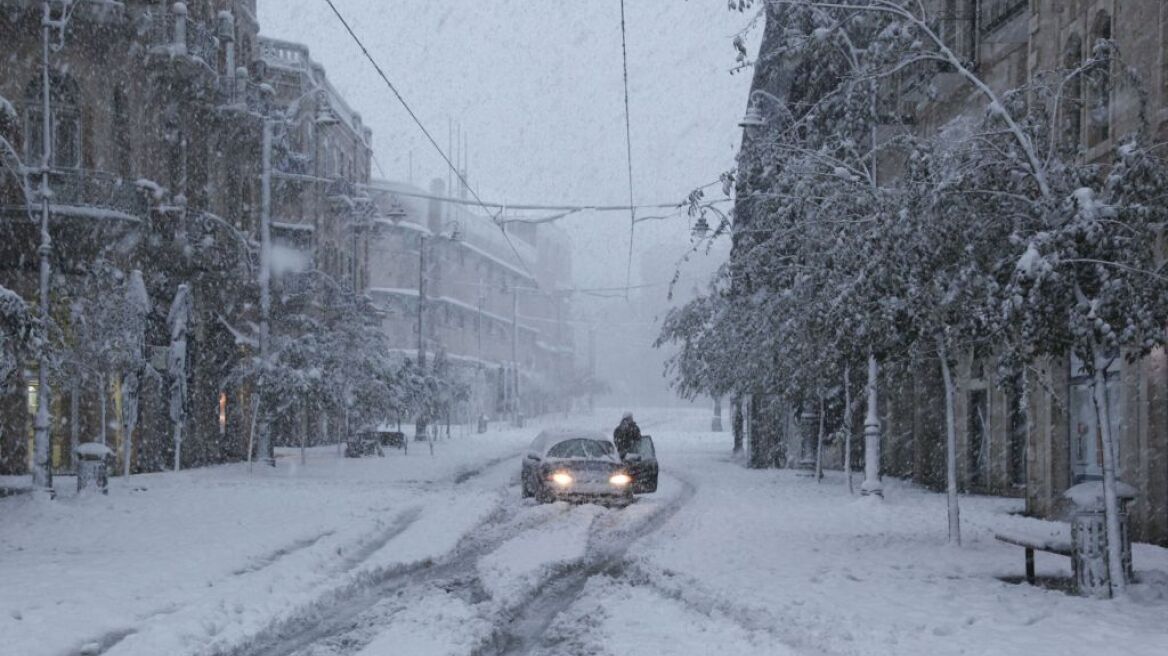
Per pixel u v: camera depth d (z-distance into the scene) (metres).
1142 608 10.98
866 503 22.92
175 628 9.54
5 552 15.16
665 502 24.56
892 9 14.77
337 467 36.38
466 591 12.34
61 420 31.64
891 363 18.34
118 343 28.55
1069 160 14.12
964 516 21.17
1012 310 11.76
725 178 17.88
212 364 38.81
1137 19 17.25
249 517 19.78
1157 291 11.88
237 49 40.75
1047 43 20.41
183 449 36.00
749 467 39.12
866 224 15.62
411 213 96.06
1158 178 12.02
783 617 10.28
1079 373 19.98
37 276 30.27
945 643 9.06
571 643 9.48
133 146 32.22
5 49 30.00
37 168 29.34
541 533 17.72
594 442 24.47
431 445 45.81
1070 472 20.47
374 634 9.88
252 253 40.72
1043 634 9.48
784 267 19.50
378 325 46.12
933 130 26.92
